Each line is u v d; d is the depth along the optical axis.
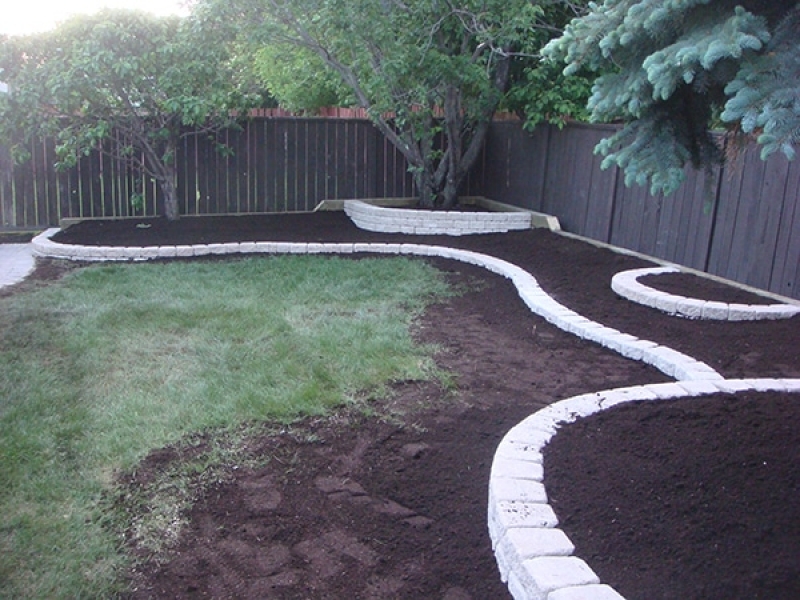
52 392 4.49
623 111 3.68
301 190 11.65
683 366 4.94
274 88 14.73
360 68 10.01
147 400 4.40
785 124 2.59
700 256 7.81
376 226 10.20
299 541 3.13
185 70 9.77
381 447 3.92
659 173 3.43
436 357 5.33
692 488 3.07
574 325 5.92
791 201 6.67
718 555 2.66
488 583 2.84
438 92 10.05
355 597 2.80
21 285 7.29
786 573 2.55
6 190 10.38
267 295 6.83
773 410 3.82
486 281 7.60
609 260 8.08
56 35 9.64
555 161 10.30
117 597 2.78
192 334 5.67
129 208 10.95
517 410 4.43
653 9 3.11
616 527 2.83
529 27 9.34
